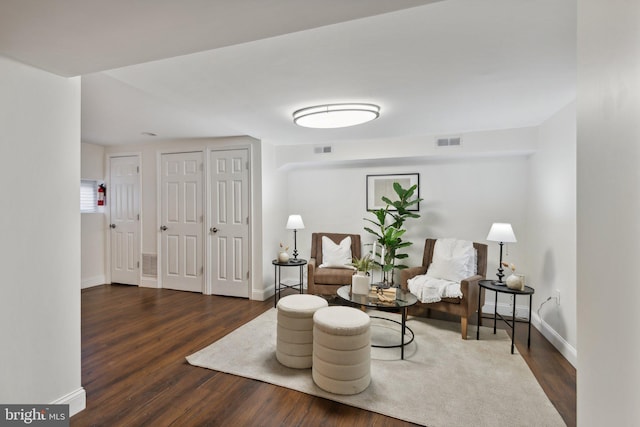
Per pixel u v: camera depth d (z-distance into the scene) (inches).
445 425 71.1
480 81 85.7
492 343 115.8
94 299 162.4
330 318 87.0
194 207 175.5
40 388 66.1
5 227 60.2
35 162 64.7
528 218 145.5
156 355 102.3
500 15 55.1
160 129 146.5
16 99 61.3
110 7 43.6
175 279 180.2
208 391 82.9
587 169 37.9
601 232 34.9
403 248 167.3
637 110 28.4
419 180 164.9
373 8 45.4
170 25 49.1
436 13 54.5
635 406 28.8
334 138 157.9
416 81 85.7
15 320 62.0
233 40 54.6
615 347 32.2
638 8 28.0
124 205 189.5
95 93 98.3
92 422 70.3
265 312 144.9
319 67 76.9
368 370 85.7
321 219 184.1
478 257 139.8
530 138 134.2
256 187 164.7
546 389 85.6
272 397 80.7
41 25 48.4
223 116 119.7
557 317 112.4
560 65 75.7
